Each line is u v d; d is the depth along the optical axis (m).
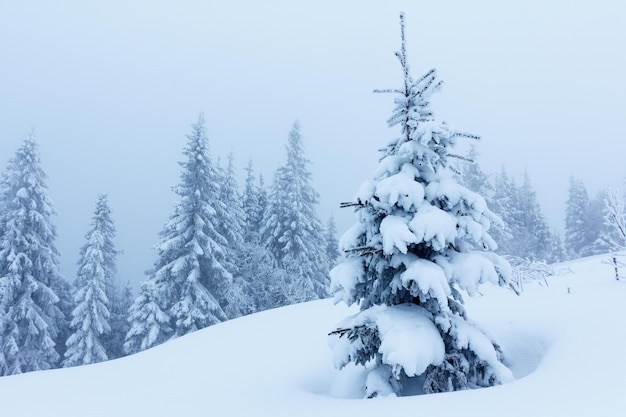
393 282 7.48
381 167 8.03
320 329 12.13
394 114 8.52
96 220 33.03
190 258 25.31
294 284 30.70
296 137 35.50
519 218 45.22
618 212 13.69
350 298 7.95
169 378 9.23
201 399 7.50
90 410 7.26
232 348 11.41
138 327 24.59
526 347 8.65
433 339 6.71
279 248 33.34
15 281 25.48
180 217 26.05
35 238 27.22
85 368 10.81
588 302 9.64
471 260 7.23
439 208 7.72
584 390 5.10
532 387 5.52
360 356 7.38
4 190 27.44
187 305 24.34
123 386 8.80
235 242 30.50
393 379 7.06
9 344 24.42
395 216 7.45
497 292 13.09
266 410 6.47
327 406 6.23
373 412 5.46
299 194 33.41
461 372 6.86
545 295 11.30
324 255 35.38
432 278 6.69
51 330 27.80
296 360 9.78
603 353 6.46
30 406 7.70
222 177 32.50
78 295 28.23
